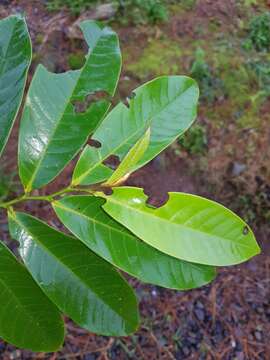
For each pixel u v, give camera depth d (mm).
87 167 237
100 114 241
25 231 234
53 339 245
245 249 214
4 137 232
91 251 233
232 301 787
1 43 233
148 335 736
